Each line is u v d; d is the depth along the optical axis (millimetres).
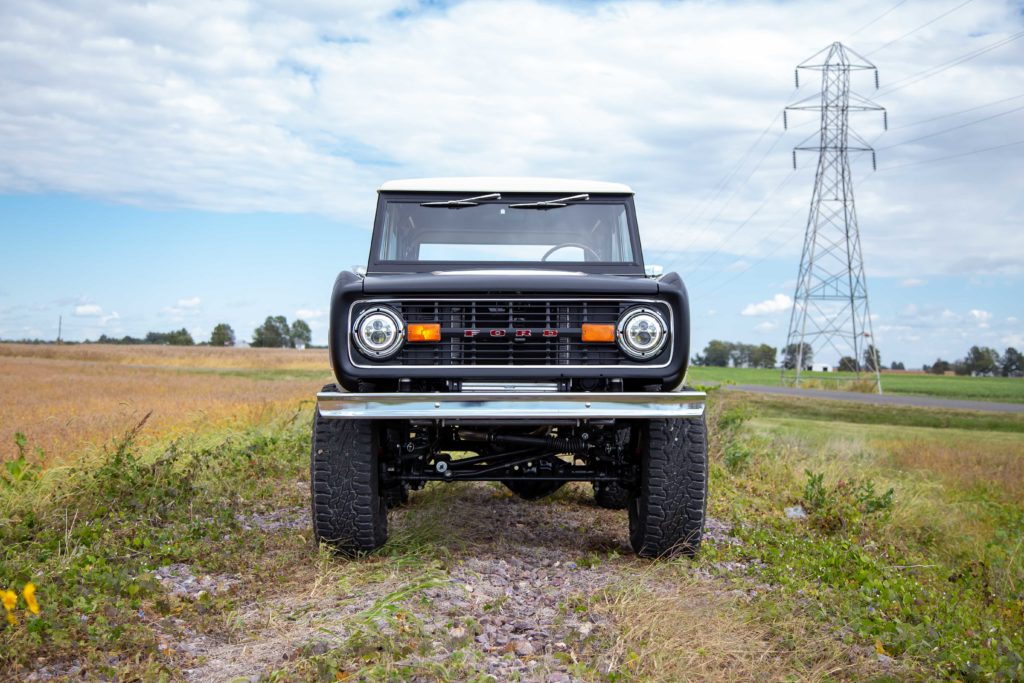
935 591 6031
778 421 28141
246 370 55844
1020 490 13688
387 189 5984
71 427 13148
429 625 3898
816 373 87375
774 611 4352
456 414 4633
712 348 157500
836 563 5938
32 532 5625
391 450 5391
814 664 3863
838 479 10570
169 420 14727
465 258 5875
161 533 5648
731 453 11203
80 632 3740
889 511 9141
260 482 8062
